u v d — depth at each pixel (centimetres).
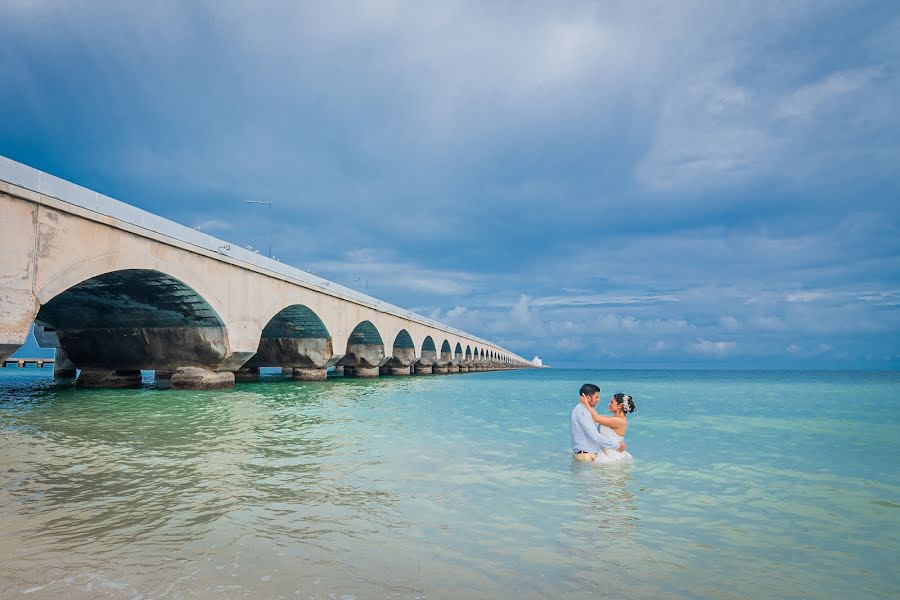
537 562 378
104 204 1209
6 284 987
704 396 2434
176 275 1455
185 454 745
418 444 845
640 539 430
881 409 1686
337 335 2580
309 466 673
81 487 562
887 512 515
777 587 348
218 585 333
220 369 1812
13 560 369
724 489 595
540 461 719
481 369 7456
